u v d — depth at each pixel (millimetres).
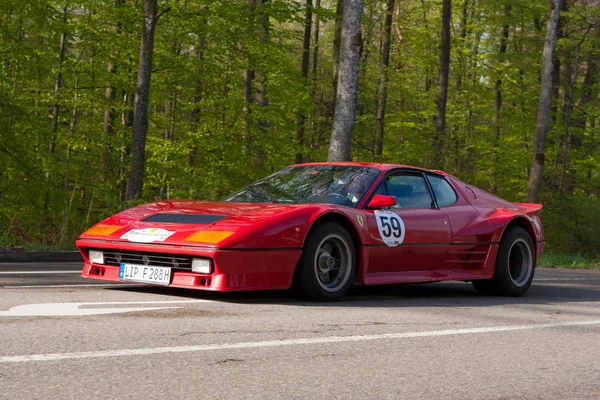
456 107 29594
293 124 21891
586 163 26766
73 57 20812
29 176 15266
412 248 6289
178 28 18656
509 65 27484
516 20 26047
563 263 16438
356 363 3439
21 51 16750
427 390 2990
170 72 20250
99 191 18094
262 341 3842
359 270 5926
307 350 3680
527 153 27438
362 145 26359
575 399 2963
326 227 5656
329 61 31469
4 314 4336
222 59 20453
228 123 21328
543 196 23250
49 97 20609
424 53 31156
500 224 7020
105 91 22062
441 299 6480
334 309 5266
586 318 5508
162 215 5797
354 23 13117
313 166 6797
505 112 28094
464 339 4277
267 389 2861
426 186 6738
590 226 21922
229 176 21109
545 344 4262
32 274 7062
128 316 4438
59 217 14266
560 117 26359
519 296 7199
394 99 31078
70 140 20438
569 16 25109
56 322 4113
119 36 19141
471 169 27531
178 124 22328
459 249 6715
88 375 2932
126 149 21484
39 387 2713
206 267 5191
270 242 5309
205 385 2873
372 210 6090
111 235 5641
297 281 5578
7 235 12008
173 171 21031
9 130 15242
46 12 17422
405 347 3918
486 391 3027
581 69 27047
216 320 4449
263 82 21891
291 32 21328
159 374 3010
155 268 5430
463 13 31688
